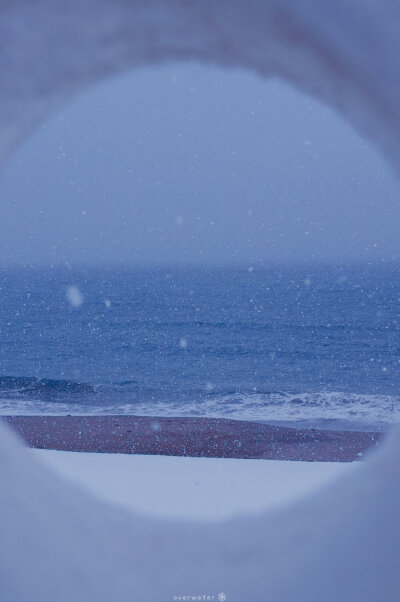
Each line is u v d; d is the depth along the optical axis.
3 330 71.38
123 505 5.04
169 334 66.38
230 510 5.04
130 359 55.41
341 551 3.94
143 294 105.88
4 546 3.65
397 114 2.81
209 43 3.92
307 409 30.89
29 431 20.00
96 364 53.72
